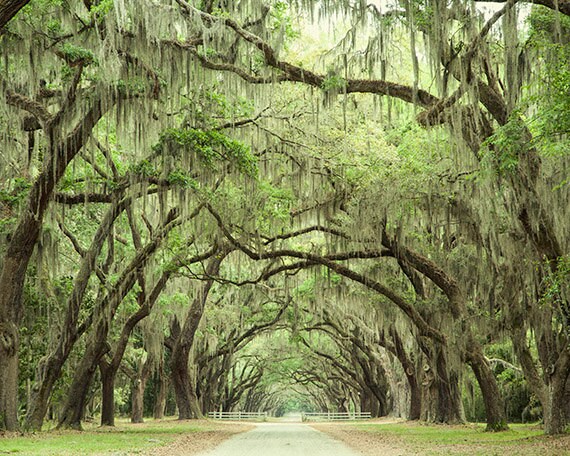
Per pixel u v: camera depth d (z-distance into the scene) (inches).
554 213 732.7
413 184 971.3
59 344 1015.6
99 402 2161.7
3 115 838.5
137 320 1245.7
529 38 678.5
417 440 889.5
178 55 820.0
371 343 2033.7
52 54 831.7
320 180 1057.5
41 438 831.1
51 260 965.2
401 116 1189.7
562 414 859.4
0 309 851.4
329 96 778.8
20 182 899.4
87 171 975.0
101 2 717.9
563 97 544.4
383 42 761.6
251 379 2896.2
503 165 610.2
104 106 810.2
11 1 398.9
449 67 699.4
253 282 1168.2
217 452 692.7
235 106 932.0
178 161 901.2
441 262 1135.6
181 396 1818.4
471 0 663.1
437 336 1092.5
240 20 839.7
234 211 1027.9
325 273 1402.6
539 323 915.4
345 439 974.4
